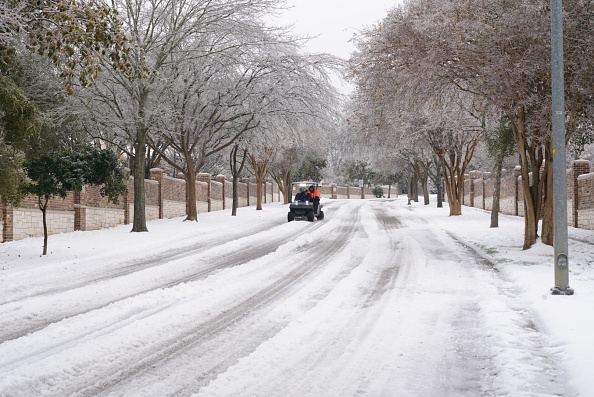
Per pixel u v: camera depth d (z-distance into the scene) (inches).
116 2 981.8
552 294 385.7
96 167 814.5
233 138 1238.3
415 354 260.1
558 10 395.2
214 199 1755.7
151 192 1273.4
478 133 1077.8
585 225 935.0
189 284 454.3
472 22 578.9
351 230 996.6
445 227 1026.7
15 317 346.3
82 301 395.9
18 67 802.2
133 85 955.3
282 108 1200.8
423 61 609.3
